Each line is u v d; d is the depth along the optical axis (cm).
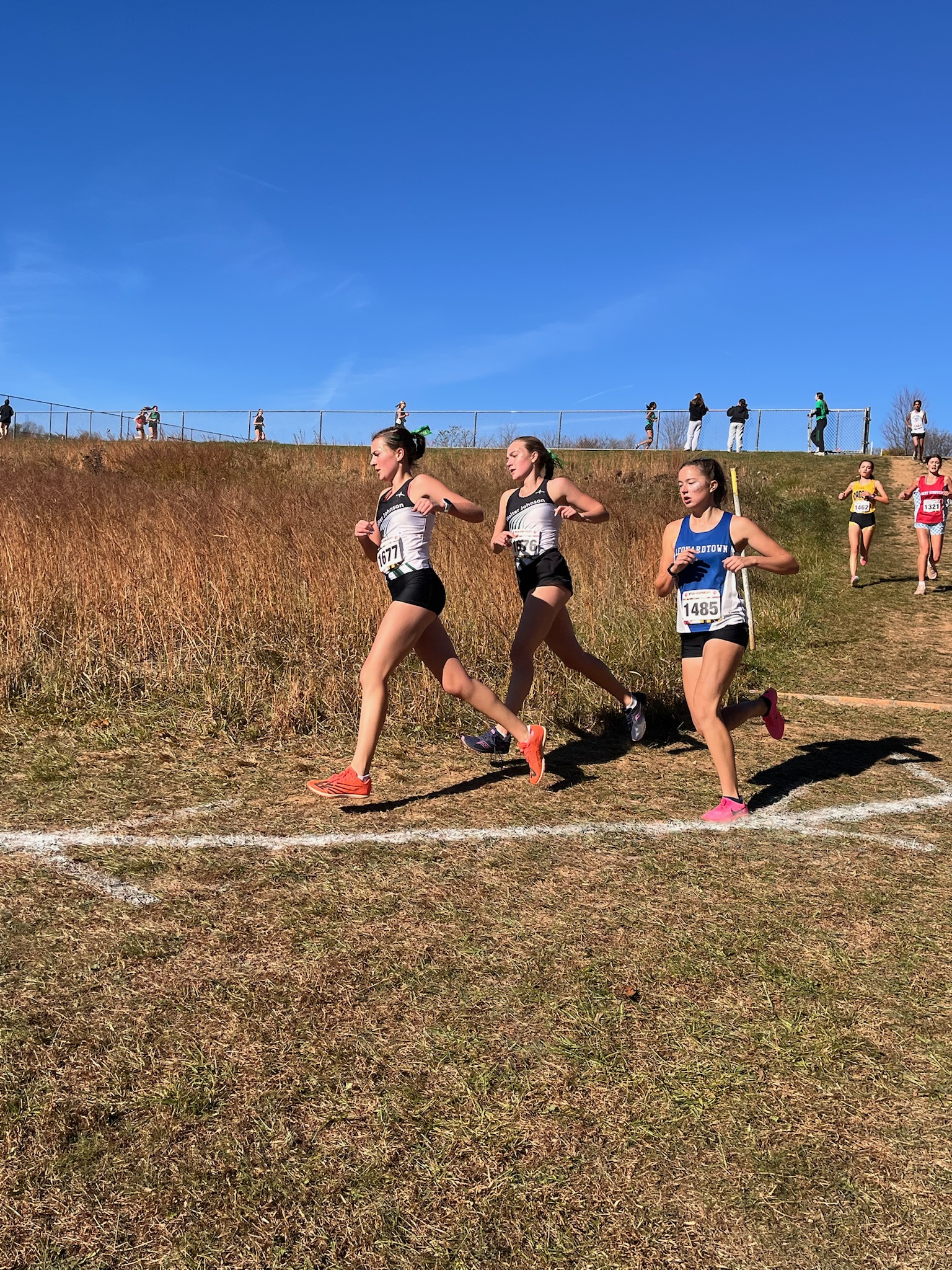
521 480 539
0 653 636
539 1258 193
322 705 607
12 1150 214
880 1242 199
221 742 548
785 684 785
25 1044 251
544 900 354
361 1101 236
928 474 1323
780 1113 238
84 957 298
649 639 821
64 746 527
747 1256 195
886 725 656
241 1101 234
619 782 511
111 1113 228
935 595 1227
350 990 285
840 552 1580
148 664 648
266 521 976
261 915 331
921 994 295
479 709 472
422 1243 195
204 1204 202
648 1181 214
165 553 818
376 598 784
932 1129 233
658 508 1544
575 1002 284
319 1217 200
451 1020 272
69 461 2203
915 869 395
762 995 292
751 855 407
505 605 814
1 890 343
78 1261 187
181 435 3769
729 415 2984
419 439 466
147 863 373
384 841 408
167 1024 263
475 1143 223
